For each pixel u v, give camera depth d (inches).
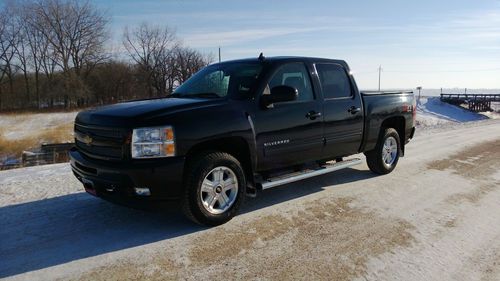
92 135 168.7
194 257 144.1
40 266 136.9
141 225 173.6
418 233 167.9
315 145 211.0
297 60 209.9
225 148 182.5
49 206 197.2
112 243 155.2
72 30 2304.4
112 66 2534.5
